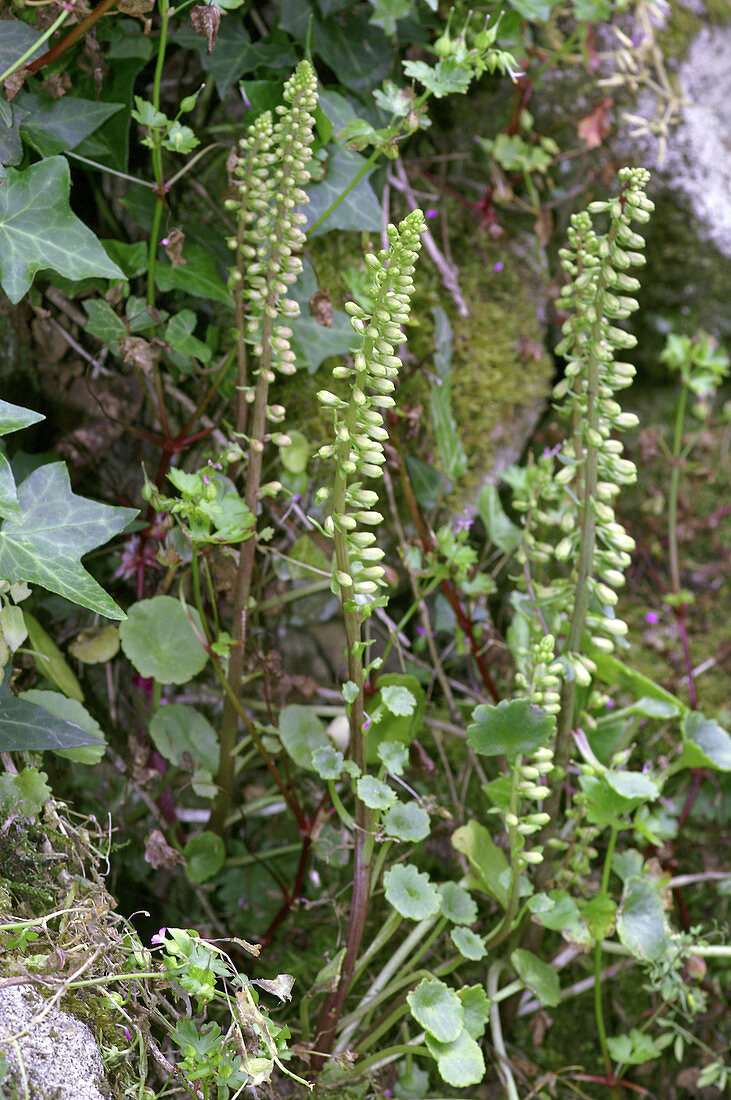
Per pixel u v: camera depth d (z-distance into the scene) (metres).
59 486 0.72
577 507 0.78
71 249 0.74
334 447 0.71
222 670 0.80
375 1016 0.81
